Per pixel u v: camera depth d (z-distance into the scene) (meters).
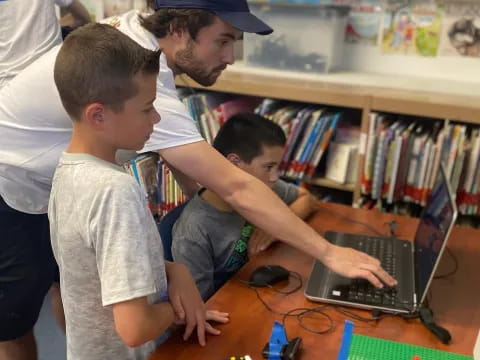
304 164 2.32
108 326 0.95
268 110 2.32
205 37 1.24
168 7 1.21
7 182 1.38
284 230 1.19
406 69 2.41
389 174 2.15
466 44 2.25
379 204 2.22
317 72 2.41
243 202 1.19
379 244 1.41
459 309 1.14
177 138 1.16
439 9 2.25
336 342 1.02
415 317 1.09
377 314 1.10
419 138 2.08
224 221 1.44
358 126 2.34
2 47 1.50
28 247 1.50
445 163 2.05
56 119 1.27
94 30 0.90
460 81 2.31
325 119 2.23
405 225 1.57
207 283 1.40
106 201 0.83
